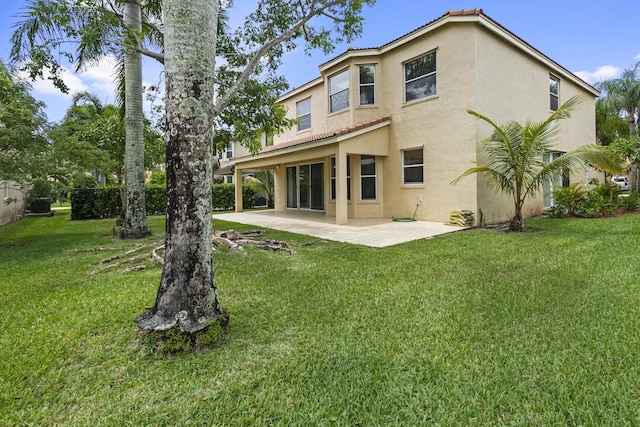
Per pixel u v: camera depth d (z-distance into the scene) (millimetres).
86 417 2275
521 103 12367
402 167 12586
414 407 2299
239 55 8297
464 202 10688
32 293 4781
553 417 2166
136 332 3436
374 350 3045
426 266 5781
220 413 2295
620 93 21703
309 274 5523
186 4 3279
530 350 2939
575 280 4699
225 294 4613
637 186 18625
